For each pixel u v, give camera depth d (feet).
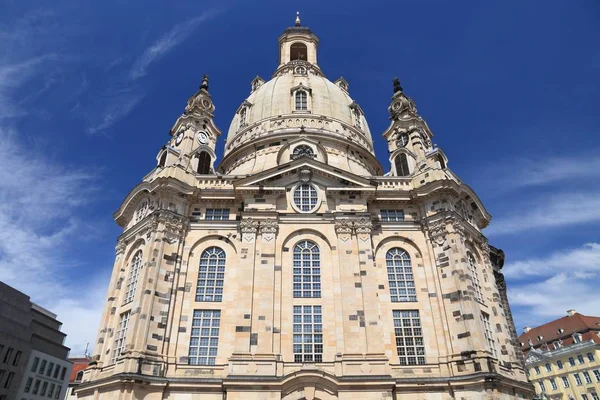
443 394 117.70
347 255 136.98
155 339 123.75
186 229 145.07
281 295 132.36
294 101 209.15
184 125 177.27
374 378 115.24
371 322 125.80
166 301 130.82
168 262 136.36
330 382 115.44
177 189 146.41
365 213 143.84
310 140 177.06
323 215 145.18
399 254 145.48
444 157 170.91
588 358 312.50
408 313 134.51
